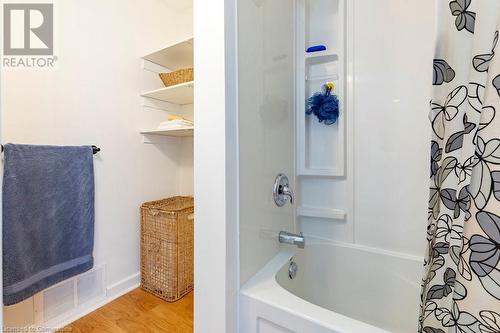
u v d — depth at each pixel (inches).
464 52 28.6
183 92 72.0
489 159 22.4
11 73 50.3
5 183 45.9
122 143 69.5
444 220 29.7
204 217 32.8
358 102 54.6
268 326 32.1
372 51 52.9
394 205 52.1
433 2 47.5
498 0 25.5
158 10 78.4
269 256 43.5
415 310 47.2
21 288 47.3
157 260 68.7
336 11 57.1
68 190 55.6
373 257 51.8
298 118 58.0
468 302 22.7
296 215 56.9
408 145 50.6
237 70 33.2
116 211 68.4
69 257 55.8
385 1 51.5
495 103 22.5
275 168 45.8
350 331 27.1
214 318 32.3
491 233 21.8
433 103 31.3
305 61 57.5
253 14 37.3
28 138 52.2
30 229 49.1
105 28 65.2
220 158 31.4
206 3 31.8
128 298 67.2
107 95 65.9
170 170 83.4
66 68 57.9
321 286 55.3
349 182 56.1
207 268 32.7
